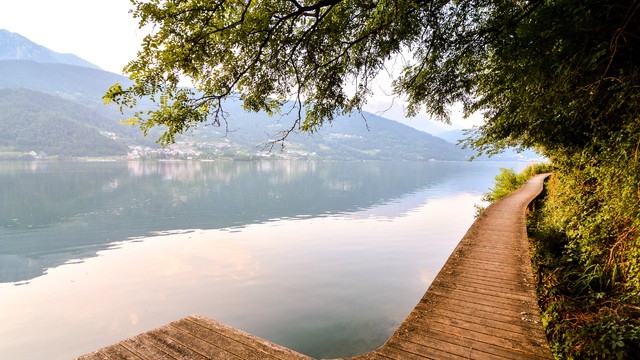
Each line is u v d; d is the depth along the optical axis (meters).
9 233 30.89
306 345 8.84
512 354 2.74
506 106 4.65
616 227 4.94
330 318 10.61
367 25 3.30
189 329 2.78
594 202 5.87
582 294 5.40
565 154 6.58
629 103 3.18
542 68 2.99
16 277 17.75
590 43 2.86
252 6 3.03
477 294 4.16
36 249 24.56
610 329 3.98
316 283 14.25
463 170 183.00
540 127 5.28
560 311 5.10
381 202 49.66
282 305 11.83
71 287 15.73
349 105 3.90
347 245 22.22
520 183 22.88
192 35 2.77
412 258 18.50
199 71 3.08
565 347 4.29
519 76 3.36
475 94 4.56
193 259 19.70
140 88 2.75
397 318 10.52
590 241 5.67
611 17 2.72
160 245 24.03
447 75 4.03
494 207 12.20
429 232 26.70
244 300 12.56
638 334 3.71
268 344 2.54
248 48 3.29
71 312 12.75
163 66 2.76
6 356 9.71
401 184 87.81
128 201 52.31
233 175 121.00
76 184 78.56
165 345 2.54
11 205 47.81
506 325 3.29
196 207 45.78
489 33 3.47
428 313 3.59
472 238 7.45
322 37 3.42
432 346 2.88
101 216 39.12
